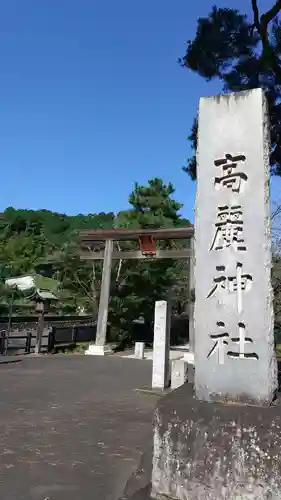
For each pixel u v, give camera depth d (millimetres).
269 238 3326
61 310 25969
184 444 2865
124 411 6809
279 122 9672
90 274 21922
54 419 6180
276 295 15875
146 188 22234
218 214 3434
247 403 3027
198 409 2920
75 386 9273
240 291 3230
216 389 3143
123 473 4020
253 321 3137
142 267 20219
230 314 3217
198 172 3580
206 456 2775
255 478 2627
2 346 15234
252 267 3230
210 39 9578
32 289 27516
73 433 5441
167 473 2906
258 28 9547
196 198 3549
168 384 9141
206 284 3355
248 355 3104
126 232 17500
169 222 20016
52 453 4613
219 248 3373
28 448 4773
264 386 3010
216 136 3568
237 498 2639
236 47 9773
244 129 3480
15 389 8719
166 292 22094
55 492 3535
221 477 2705
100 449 4777
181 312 26734
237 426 2738
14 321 23469
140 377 10789
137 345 15578
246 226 3309
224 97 3609
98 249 20328
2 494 3479
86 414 6543
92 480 3826
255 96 3500
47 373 11242
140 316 21469
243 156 3430
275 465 2604
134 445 4945
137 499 3043
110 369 12305
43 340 20234
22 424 5848
